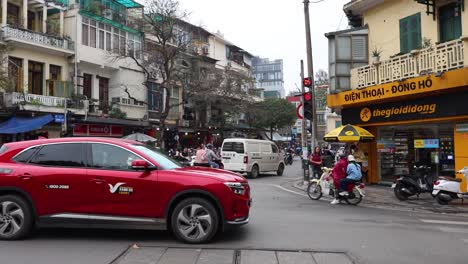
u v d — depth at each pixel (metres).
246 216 7.20
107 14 31.92
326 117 52.47
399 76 15.38
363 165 17.75
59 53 27.92
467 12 14.00
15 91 24.70
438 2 15.09
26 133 25.55
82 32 29.41
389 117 16.44
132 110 33.47
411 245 7.09
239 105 42.75
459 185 12.16
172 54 31.20
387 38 17.59
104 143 7.37
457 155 13.92
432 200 13.23
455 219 10.04
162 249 6.58
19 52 25.45
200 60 41.12
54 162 7.29
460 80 12.88
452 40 13.41
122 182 7.03
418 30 16.09
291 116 54.59
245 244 6.94
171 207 7.06
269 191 16.09
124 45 33.06
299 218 9.61
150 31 33.12
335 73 18.72
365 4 18.19
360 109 17.98
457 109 13.55
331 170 13.48
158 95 36.53
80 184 7.07
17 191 7.16
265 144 24.44
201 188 6.95
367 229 8.40
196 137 42.72
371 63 17.39
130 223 7.01
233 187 7.07
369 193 15.03
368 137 16.38
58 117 24.66
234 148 23.05
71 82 28.22
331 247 6.84
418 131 16.28
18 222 7.14
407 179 13.16
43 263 5.85
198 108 41.91
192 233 6.98
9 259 6.04
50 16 28.98
